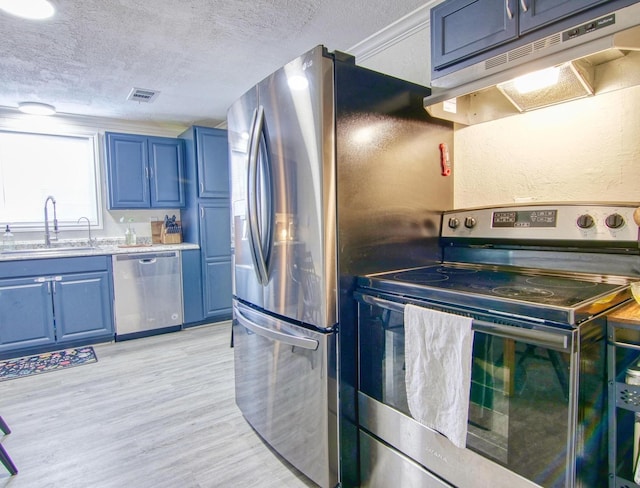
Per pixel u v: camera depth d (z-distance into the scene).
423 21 2.07
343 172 1.45
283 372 1.68
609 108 1.46
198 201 3.88
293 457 1.67
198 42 2.32
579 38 1.15
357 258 1.51
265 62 2.61
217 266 4.02
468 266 1.74
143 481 1.65
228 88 3.09
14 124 3.58
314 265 1.46
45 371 2.86
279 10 1.98
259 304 1.82
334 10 2.00
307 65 1.43
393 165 1.63
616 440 1.04
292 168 1.53
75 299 3.29
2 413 2.25
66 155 3.88
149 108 3.62
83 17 1.99
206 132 3.87
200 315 3.96
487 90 1.66
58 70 2.68
